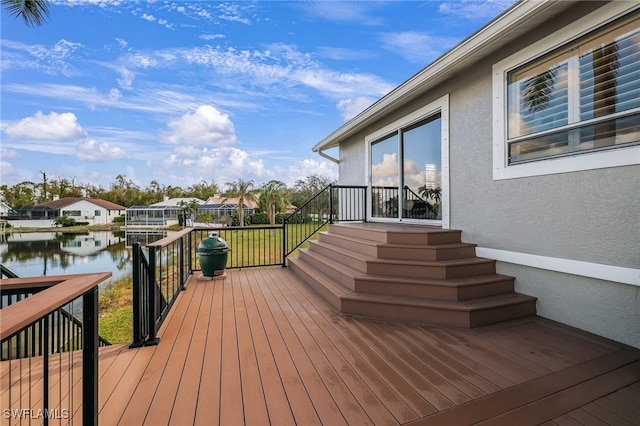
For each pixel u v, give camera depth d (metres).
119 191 50.78
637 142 2.55
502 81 3.63
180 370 2.31
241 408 1.86
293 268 5.80
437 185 4.91
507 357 2.45
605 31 2.72
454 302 3.25
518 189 3.48
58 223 39.62
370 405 1.86
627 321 2.62
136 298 2.76
